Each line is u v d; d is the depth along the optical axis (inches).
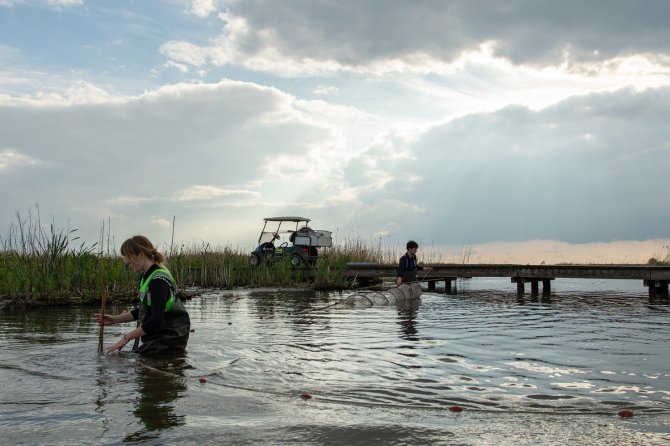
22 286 495.5
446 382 195.9
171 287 245.1
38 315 408.2
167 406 158.6
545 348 269.6
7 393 172.2
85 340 280.8
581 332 329.7
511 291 769.6
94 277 535.5
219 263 850.1
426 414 154.4
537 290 754.2
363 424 143.3
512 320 391.9
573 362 234.4
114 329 325.1
